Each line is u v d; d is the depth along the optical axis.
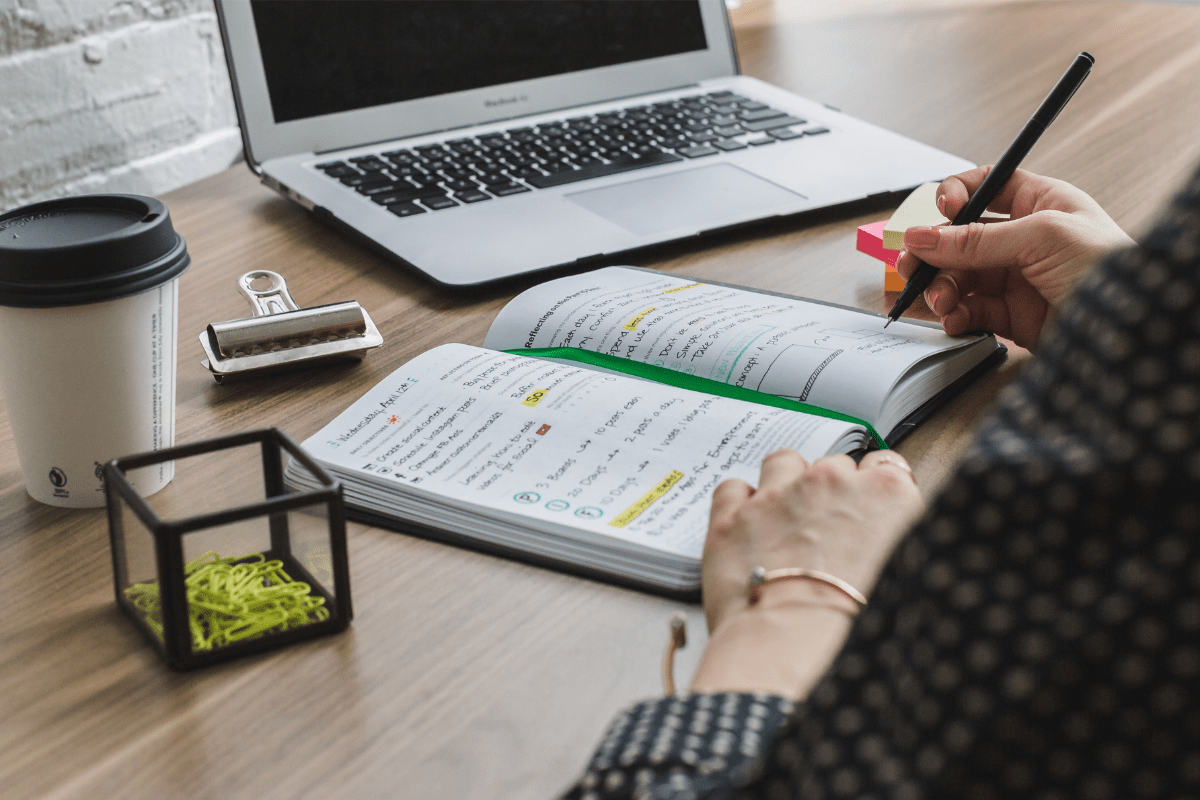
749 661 0.40
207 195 1.04
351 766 0.39
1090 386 0.24
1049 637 0.24
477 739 0.41
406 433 0.60
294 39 1.00
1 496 0.58
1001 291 0.74
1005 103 1.26
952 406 0.66
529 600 0.49
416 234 0.88
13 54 1.09
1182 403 0.23
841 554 0.45
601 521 0.51
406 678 0.44
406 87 1.06
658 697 0.42
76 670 0.45
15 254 0.49
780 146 1.07
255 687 0.44
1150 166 1.05
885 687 0.27
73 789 0.39
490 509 0.53
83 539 0.54
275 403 0.67
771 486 0.51
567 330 0.72
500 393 0.63
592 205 0.93
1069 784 0.25
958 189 0.79
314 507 0.45
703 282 0.80
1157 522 0.23
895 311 0.72
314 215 0.95
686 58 1.23
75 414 0.54
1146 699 0.24
